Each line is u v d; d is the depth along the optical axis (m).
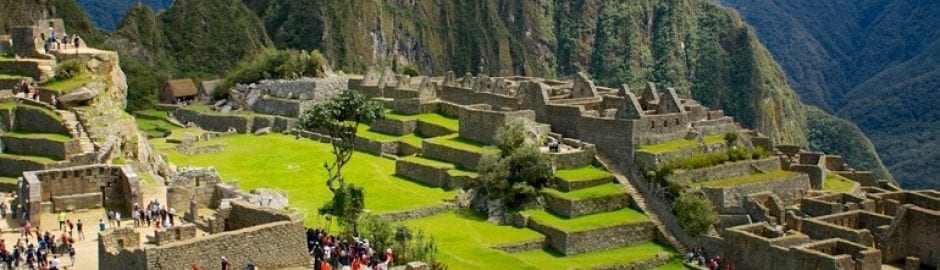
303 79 162.62
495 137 101.81
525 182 91.94
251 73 184.38
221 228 50.03
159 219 55.81
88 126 75.94
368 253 54.84
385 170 105.00
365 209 85.56
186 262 41.75
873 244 79.56
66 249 50.31
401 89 139.50
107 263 44.25
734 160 96.94
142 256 40.94
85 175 59.56
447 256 74.56
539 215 88.62
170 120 156.88
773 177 94.38
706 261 84.25
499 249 81.50
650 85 113.12
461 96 127.94
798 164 101.88
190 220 55.41
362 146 115.69
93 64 86.06
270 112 150.62
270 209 48.84
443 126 114.25
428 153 105.12
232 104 158.88
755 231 82.94
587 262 81.31
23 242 52.25
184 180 67.44
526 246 83.56
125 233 45.34
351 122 96.62
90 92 78.94
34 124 76.19
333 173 101.69
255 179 96.88
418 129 118.75
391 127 119.06
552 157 94.38
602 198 90.31
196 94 196.88
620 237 86.75
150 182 69.69
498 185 91.25
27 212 55.06
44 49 88.56
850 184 101.56
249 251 43.78
